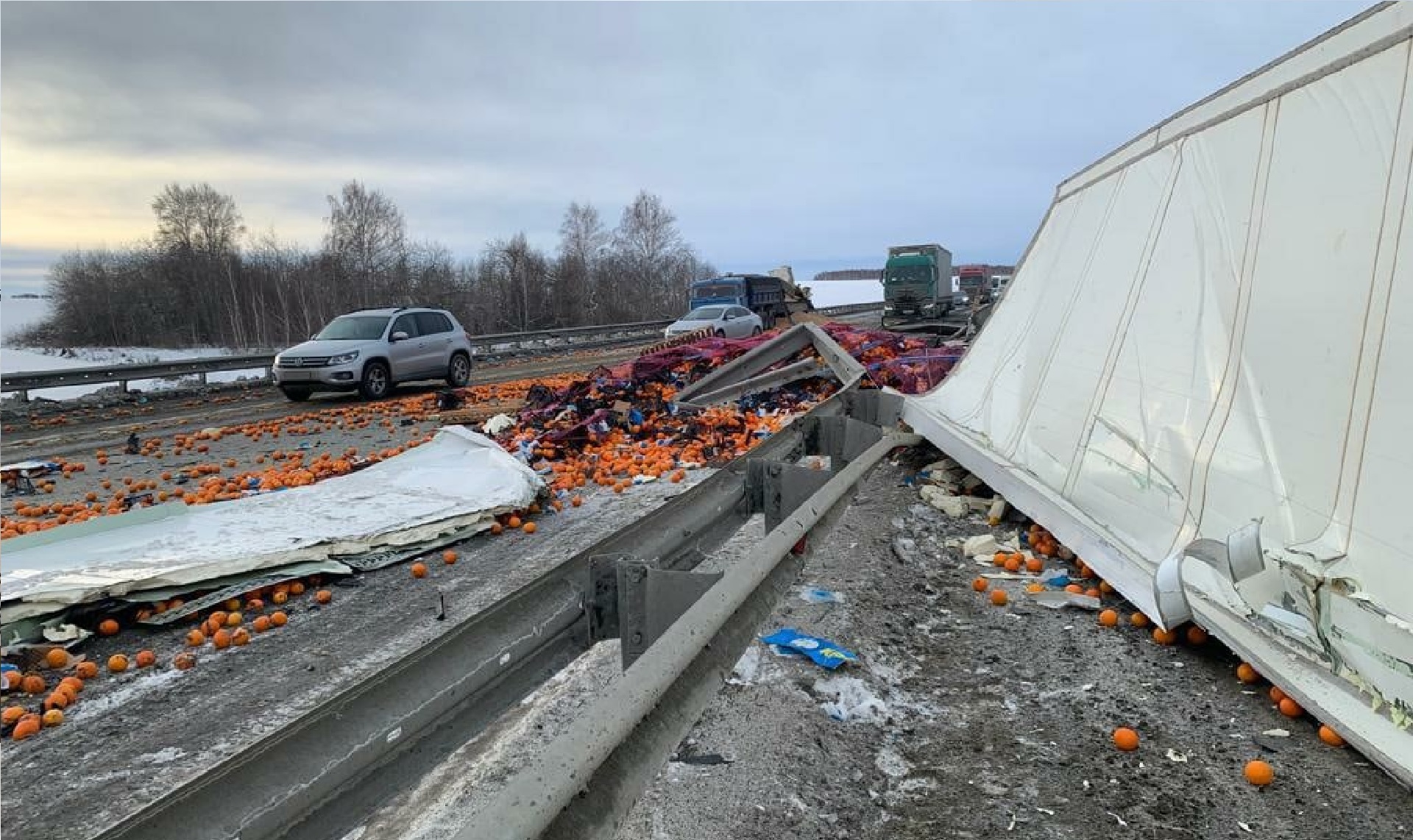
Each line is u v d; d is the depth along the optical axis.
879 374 12.54
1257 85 4.67
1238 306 4.16
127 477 9.76
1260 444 3.66
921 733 3.40
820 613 4.54
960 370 8.65
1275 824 2.70
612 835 1.64
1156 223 5.41
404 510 6.66
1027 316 7.48
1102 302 5.81
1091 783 2.98
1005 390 7.03
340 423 13.79
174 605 5.07
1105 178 6.80
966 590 4.95
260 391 20.61
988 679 3.82
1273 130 4.35
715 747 3.25
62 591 4.71
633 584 2.71
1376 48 3.67
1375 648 2.76
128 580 4.91
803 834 2.76
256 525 6.20
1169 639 3.98
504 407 14.91
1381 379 3.11
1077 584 4.85
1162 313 4.88
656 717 2.00
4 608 4.54
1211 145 5.01
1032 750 3.22
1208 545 3.54
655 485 8.51
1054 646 4.11
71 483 9.48
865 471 4.68
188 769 3.47
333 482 7.78
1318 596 3.02
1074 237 7.02
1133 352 5.02
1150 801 2.86
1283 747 3.11
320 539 5.79
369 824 2.93
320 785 1.66
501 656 2.23
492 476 7.55
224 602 5.14
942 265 41.28
